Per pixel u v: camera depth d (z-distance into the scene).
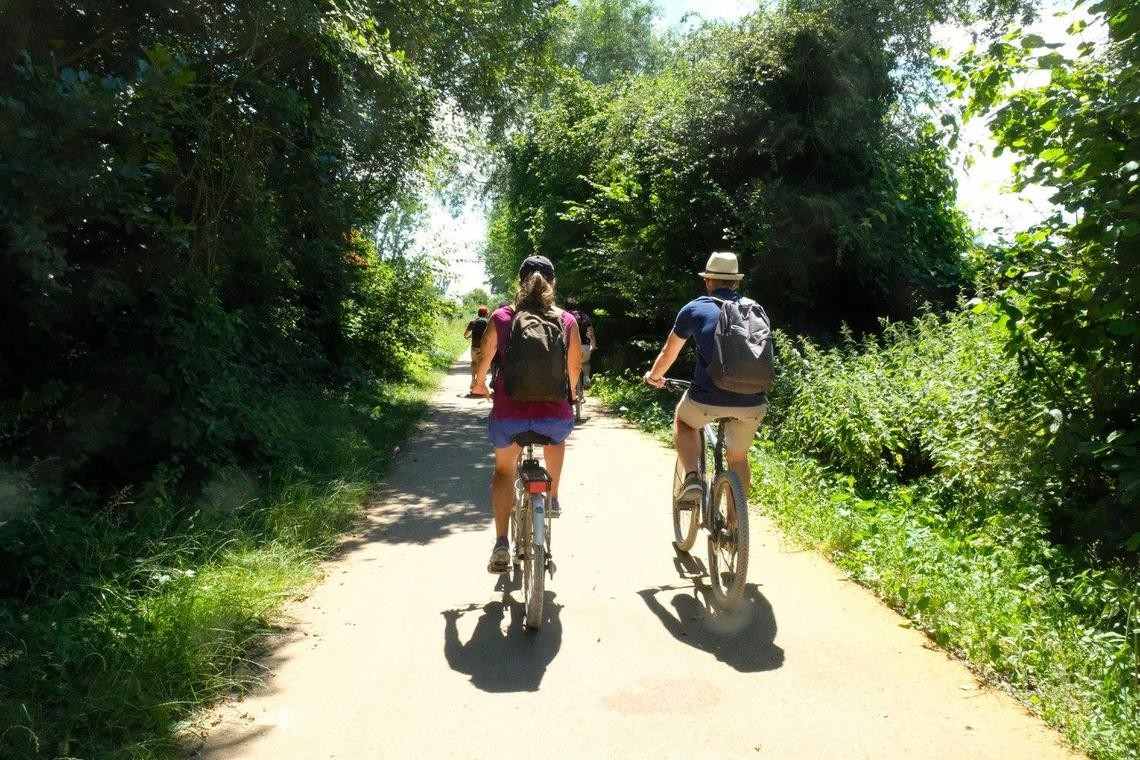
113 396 6.55
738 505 4.73
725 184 15.41
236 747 3.41
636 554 6.12
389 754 3.35
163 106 6.02
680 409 5.35
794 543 6.30
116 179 5.51
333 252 15.34
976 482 6.59
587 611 4.95
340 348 17.45
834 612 4.87
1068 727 3.45
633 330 21.09
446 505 7.75
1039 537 5.83
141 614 4.46
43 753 3.25
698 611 4.92
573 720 3.62
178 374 6.79
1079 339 5.69
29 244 4.91
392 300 21.02
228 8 8.54
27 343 6.09
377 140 13.52
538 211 25.53
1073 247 5.71
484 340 4.81
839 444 8.11
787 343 10.91
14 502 5.13
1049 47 5.71
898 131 14.70
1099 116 5.18
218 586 4.94
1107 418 5.76
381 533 6.77
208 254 8.12
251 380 9.98
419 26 14.55
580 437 12.16
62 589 4.79
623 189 17.75
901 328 11.69
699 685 3.94
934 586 4.88
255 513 6.55
